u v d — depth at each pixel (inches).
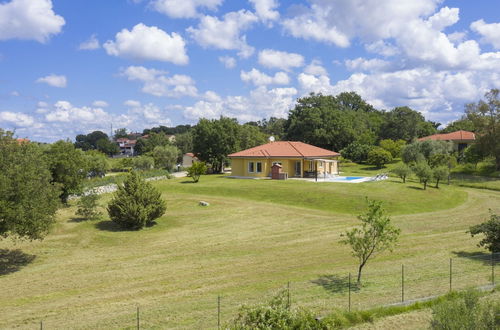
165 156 3041.3
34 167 898.7
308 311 513.7
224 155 2586.1
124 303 609.9
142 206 1122.0
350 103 5438.0
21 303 619.8
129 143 7042.3
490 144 2522.1
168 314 554.3
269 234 1064.2
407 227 1130.7
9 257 880.3
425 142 2659.9
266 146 2273.6
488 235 820.0
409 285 657.0
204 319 530.9
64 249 946.7
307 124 3398.1
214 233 1081.4
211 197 1604.3
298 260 832.3
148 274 756.6
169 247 952.9
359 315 533.3
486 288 620.7
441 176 1775.3
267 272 755.4
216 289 665.0
